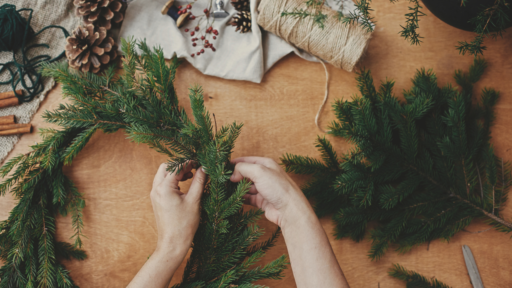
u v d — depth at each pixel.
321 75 1.28
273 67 1.28
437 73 1.28
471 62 1.28
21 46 1.23
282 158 1.23
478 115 1.23
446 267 1.26
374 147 1.16
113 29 1.25
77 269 1.24
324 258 0.98
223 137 1.04
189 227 1.07
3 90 1.24
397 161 1.18
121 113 1.12
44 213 1.19
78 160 1.24
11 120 1.22
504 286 1.26
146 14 1.25
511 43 1.27
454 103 1.17
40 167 1.17
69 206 1.22
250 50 1.24
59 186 1.19
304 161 1.19
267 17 1.20
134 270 1.24
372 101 1.20
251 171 1.03
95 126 1.13
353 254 1.26
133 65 1.12
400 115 1.16
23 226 1.17
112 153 1.25
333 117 1.28
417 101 1.15
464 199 1.21
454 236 1.26
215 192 1.04
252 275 1.09
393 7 1.28
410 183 1.18
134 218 1.25
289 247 1.01
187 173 1.12
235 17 1.23
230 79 1.27
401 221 1.19
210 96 1.27
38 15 1.24
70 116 1.10
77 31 1.19
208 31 1.25
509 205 1.26
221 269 1.10
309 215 1.01
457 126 1.17
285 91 1.27
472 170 1.21
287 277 1.25
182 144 1.06
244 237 1.09
